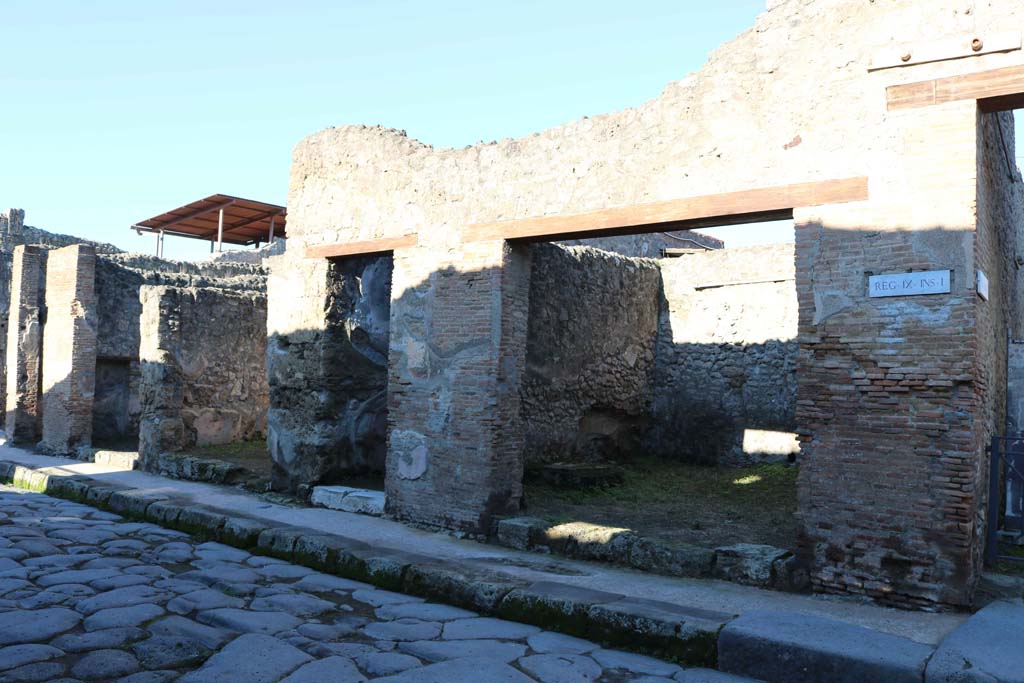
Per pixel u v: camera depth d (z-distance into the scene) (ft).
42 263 47.03
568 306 31.78
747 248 35.37
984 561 18.54
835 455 17.13
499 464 23.18
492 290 23.44
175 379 37.55
